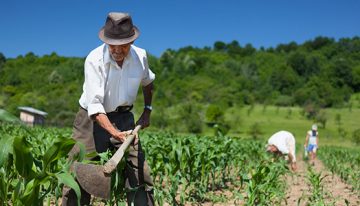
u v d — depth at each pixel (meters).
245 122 88.75
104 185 4.07
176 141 8.20
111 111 4.45
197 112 79.38
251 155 14.30
